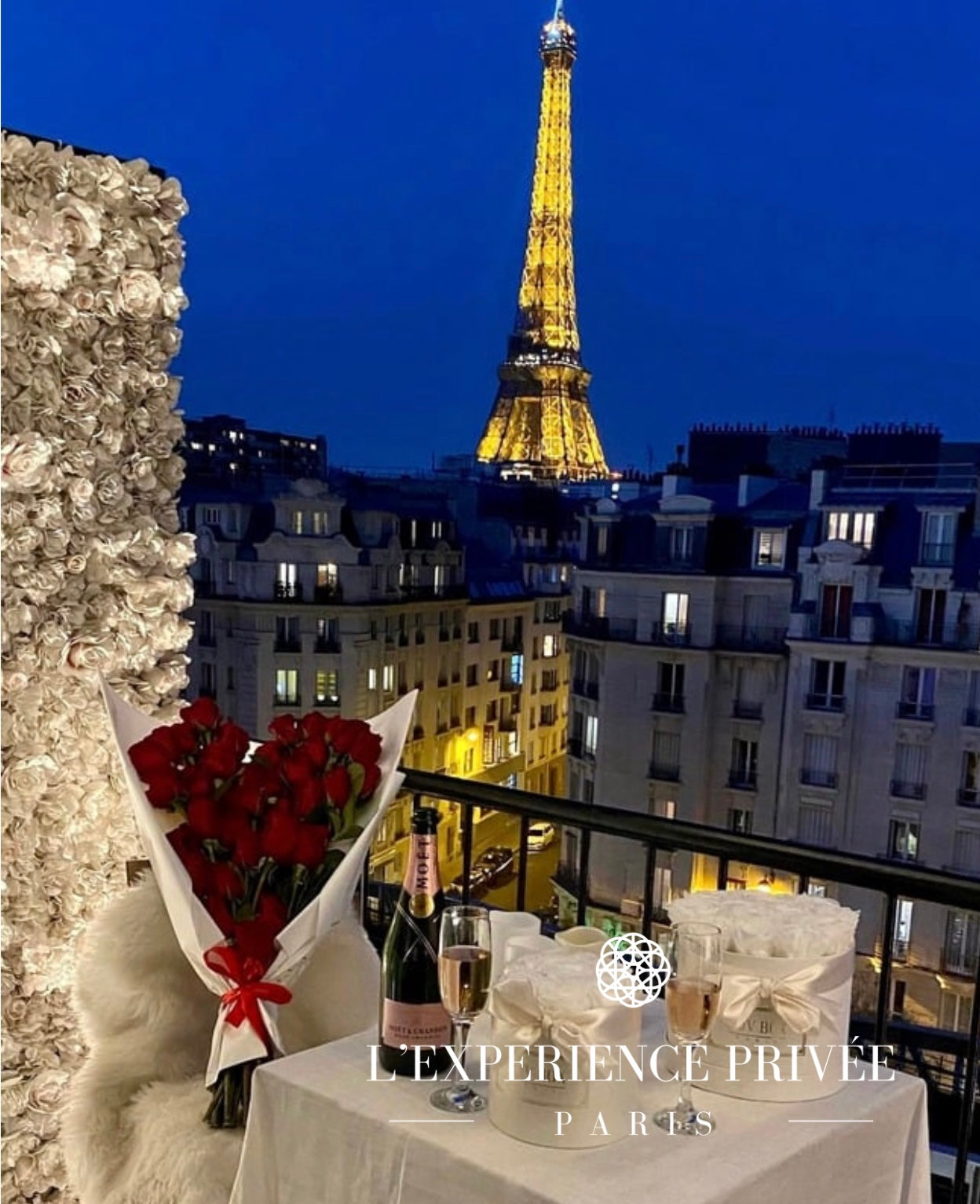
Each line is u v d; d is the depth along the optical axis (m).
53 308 2.15
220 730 1.66
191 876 1.54
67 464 2.22
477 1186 1.10
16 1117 2.28
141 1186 1.57
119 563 2.35
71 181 2.14
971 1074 1.68
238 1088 1.60
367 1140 1.20
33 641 2.22
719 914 1.30
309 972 1.78
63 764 2.29
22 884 2.25
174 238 2.38
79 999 1.79
